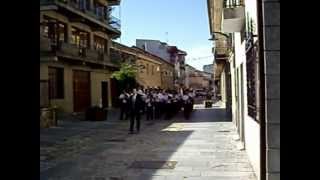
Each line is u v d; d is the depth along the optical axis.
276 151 7.04
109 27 40.72
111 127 22.05
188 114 27.36
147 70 58.41
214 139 15.53
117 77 43.28
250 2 9.20
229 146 13.53
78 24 34.34
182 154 12.06
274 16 7.02
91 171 9.84
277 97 7.04
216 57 32.25
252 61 9.14
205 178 8.83
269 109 7.05
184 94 30.91
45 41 27.12
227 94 32.94
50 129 20.97
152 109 26.84
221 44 30.98
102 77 40.59
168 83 74.81
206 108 42.88
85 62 34.62
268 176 7.05
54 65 29.77
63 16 31.36
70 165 10.66
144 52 59.44
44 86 27.02
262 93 7.18
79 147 14.13
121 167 10.27
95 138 16.88
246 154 11.56
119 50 47.12
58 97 30.86
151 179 8.87
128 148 13.67
